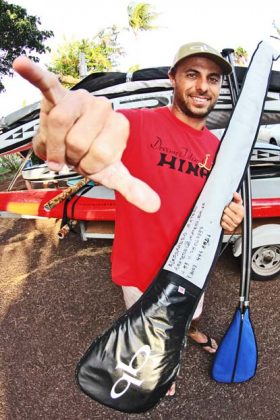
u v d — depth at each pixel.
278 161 3.23
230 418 1.94
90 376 1.32
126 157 1.42
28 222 4.64
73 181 4.21
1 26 12.48
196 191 1.48
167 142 1.44
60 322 2.70
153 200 0.61
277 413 1.96
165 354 1.34
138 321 1.36
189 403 2.03
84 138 0.54
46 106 0.54
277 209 2.90
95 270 3.38
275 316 2.70
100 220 3.11
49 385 2.16
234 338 2.08
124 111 1.44
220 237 1.51
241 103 1.80
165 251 1.47
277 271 3.10
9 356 2.39
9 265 3.58
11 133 3.27
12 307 2.89
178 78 1.42
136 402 1.33
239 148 1.64
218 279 3.17
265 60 2.09
